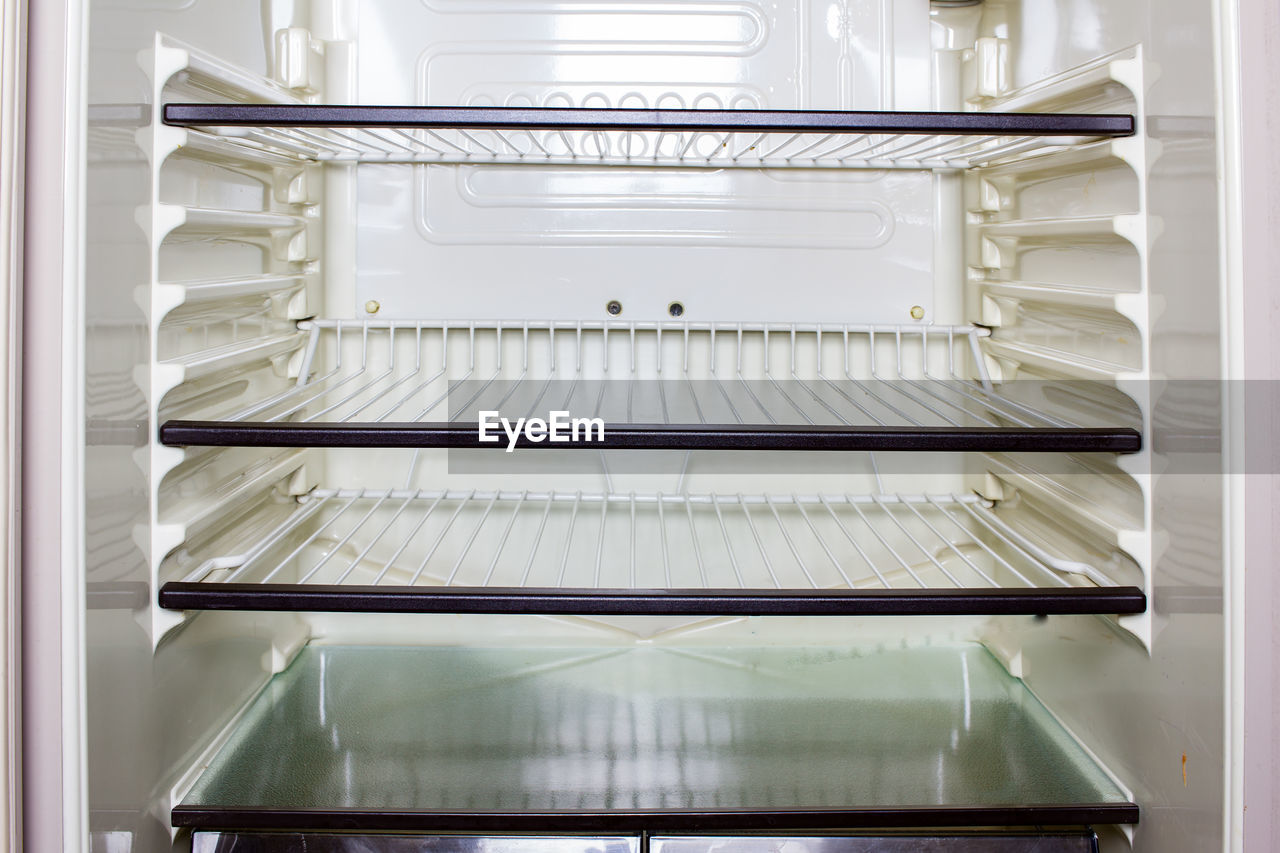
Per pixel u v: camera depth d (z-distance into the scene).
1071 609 1.07
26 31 0.91
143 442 1.07
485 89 1.61
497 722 1.38
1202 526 0.99
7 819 0.93
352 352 1.66
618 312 1.65
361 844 1.13
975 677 1.56
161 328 1.12
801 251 1.65
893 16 1.61
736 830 1.13
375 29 1.61
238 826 1.12
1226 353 0.94
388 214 1.64
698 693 1.49
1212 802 0.98
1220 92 0.93
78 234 0.93
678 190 1.64
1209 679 0.98
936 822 1.12
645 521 1.69
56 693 0.95
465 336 1.66
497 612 1.06
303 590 1.08
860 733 1.35
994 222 1.58
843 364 1.68
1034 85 1.43
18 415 0.93
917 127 1.05
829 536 1.69
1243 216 0.93
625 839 1.13
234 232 1.33
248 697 1.44
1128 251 1.15
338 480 1.68
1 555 0.92
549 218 1.64
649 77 1.61
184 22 1.17
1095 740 1.26
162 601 1.08
